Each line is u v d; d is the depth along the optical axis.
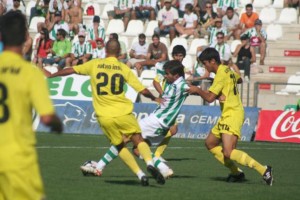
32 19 57.28
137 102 43.88
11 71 13.53
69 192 21.31
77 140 38.38
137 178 24.72
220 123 24.06
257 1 57.12
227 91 24.00
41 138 38.91
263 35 51.22
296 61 52.03
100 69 22.88
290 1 56.09
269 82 46.41
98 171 24.88
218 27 50.75
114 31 55.41
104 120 22.59
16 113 13.44
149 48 48.03
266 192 22.23
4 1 56.22
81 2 57.59
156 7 56.12
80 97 43.41
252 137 41.66
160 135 26.06
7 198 13.44
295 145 39.53
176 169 28.08
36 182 13.44
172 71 25.61
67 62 49.66
